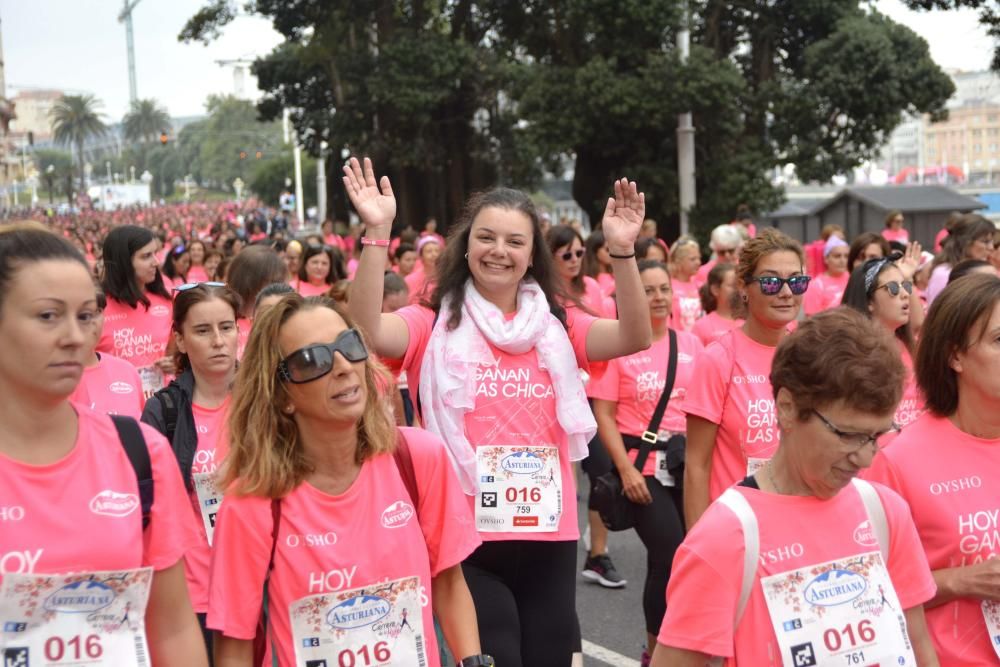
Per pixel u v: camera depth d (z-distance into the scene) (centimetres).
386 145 3144
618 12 2517
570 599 405
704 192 2581
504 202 414
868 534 262
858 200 2458
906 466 311
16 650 232
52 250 233
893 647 255
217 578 281
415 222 3388
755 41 2873
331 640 280
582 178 2850
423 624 291
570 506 409
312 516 283
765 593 252
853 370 240
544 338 410
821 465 250
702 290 770
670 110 2464
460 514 310
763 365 452
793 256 449
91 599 238
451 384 400
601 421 566
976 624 303
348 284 702
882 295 494
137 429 253
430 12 3231
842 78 2512
